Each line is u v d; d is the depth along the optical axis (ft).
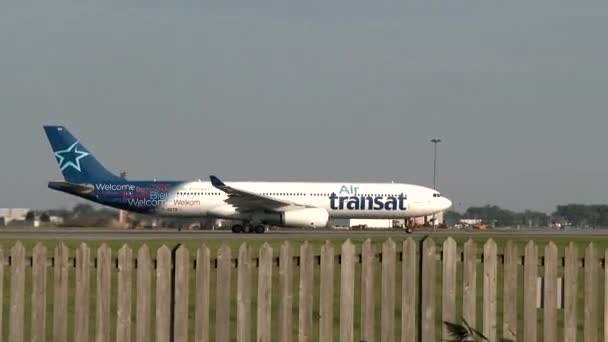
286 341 156.56
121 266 156.97
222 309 156.46
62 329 156.97
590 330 160.66
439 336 183.52
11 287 157.17
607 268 160.66
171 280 156.56
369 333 157.28
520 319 192.34
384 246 157.58
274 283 188.44
